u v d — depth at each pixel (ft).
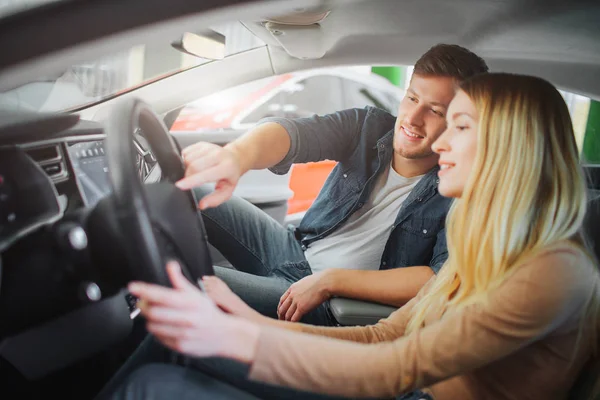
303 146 4.98
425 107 4.61
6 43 2.15
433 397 3.09
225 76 5.70
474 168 2.91
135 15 2.21
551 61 4.70
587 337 2.79
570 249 2.65
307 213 5.52
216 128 8.57
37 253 2.92
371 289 4.35
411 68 5.88
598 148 4.74
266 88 9.53
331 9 3.98
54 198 3.23
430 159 4.84
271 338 2.45
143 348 3.59
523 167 2.77
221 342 2.30
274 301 4.85
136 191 2.57
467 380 2.99
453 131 3.11
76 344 3.31
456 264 3.07
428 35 5.01
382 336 3.59
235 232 5.45
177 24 2.27
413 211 4.78
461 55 4.50
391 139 5.09
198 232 3.21
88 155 3.95
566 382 2.82
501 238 2.75
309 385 2.50
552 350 2.76
